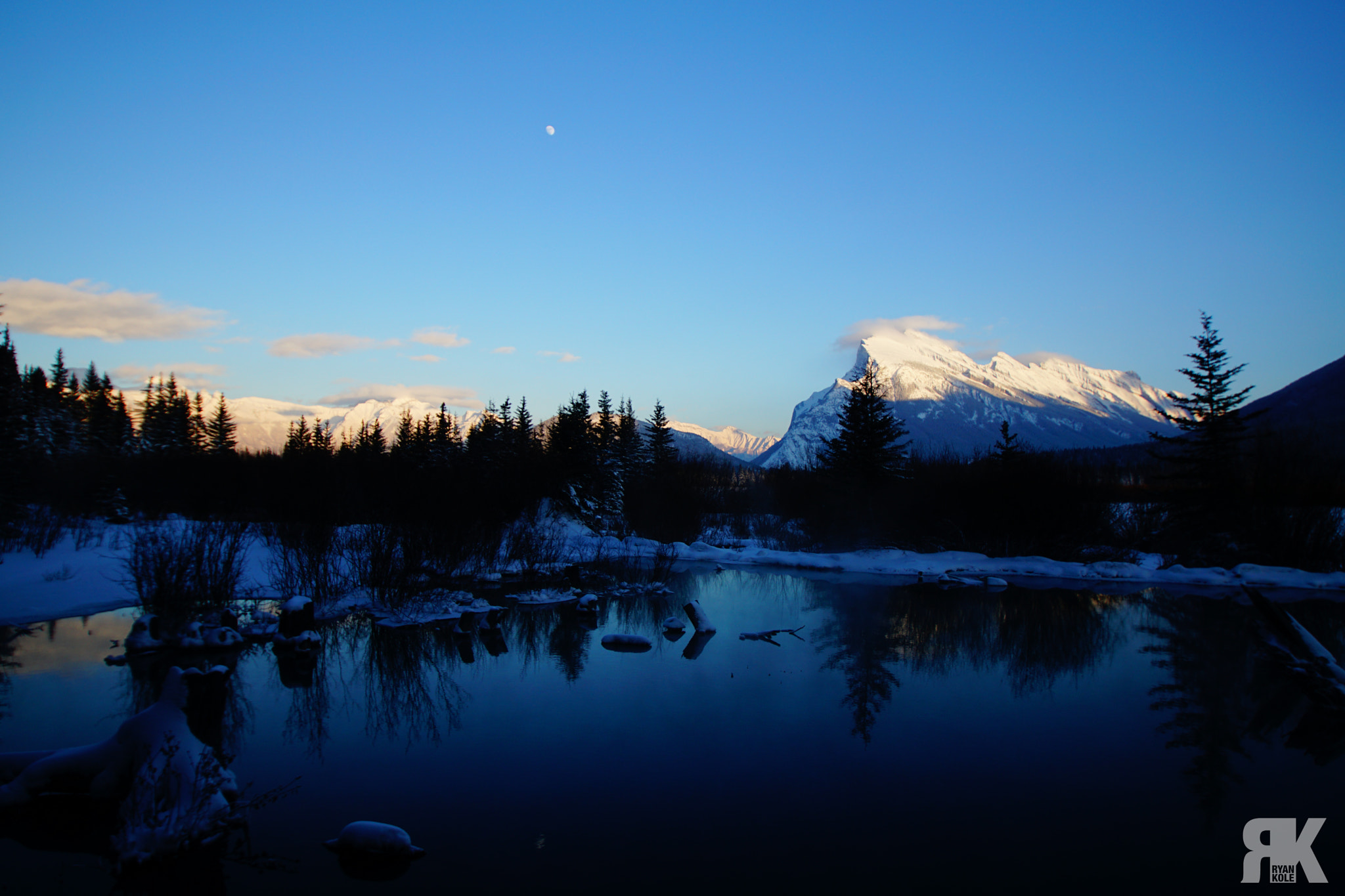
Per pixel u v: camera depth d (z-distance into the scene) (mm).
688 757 8008
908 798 6969
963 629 16109
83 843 5895
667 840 6027
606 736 8719
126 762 6152
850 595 21953
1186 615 18250
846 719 9469
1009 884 5371
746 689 10930
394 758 7910
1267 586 24359
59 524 23750
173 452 57344
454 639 14617
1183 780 7469
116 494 33188
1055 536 30812
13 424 32750
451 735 8711
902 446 35531
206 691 10625
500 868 5543
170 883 5281
